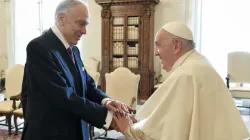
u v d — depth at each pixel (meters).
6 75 4.39
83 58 7.02
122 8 6.08
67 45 1.55
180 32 1.40
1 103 4.12
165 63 1.49
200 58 1.40
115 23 6.23
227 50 5.89
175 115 1.28
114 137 3.87
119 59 6.29
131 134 1.46
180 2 6.09
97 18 6.80
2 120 4.71
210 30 5.98
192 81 1.30
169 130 1.28
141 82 6.06
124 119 1.54
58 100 1.39
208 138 1.25
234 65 5.29
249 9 5.68
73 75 1.55
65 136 1.48
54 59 1.45
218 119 1.26
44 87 1.41
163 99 1.33
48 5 7.34
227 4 5.82
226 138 1.23
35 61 1.44
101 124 1.48
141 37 6.02
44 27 7.43
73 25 1.48
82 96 1.60
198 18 5.97
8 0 7.56
